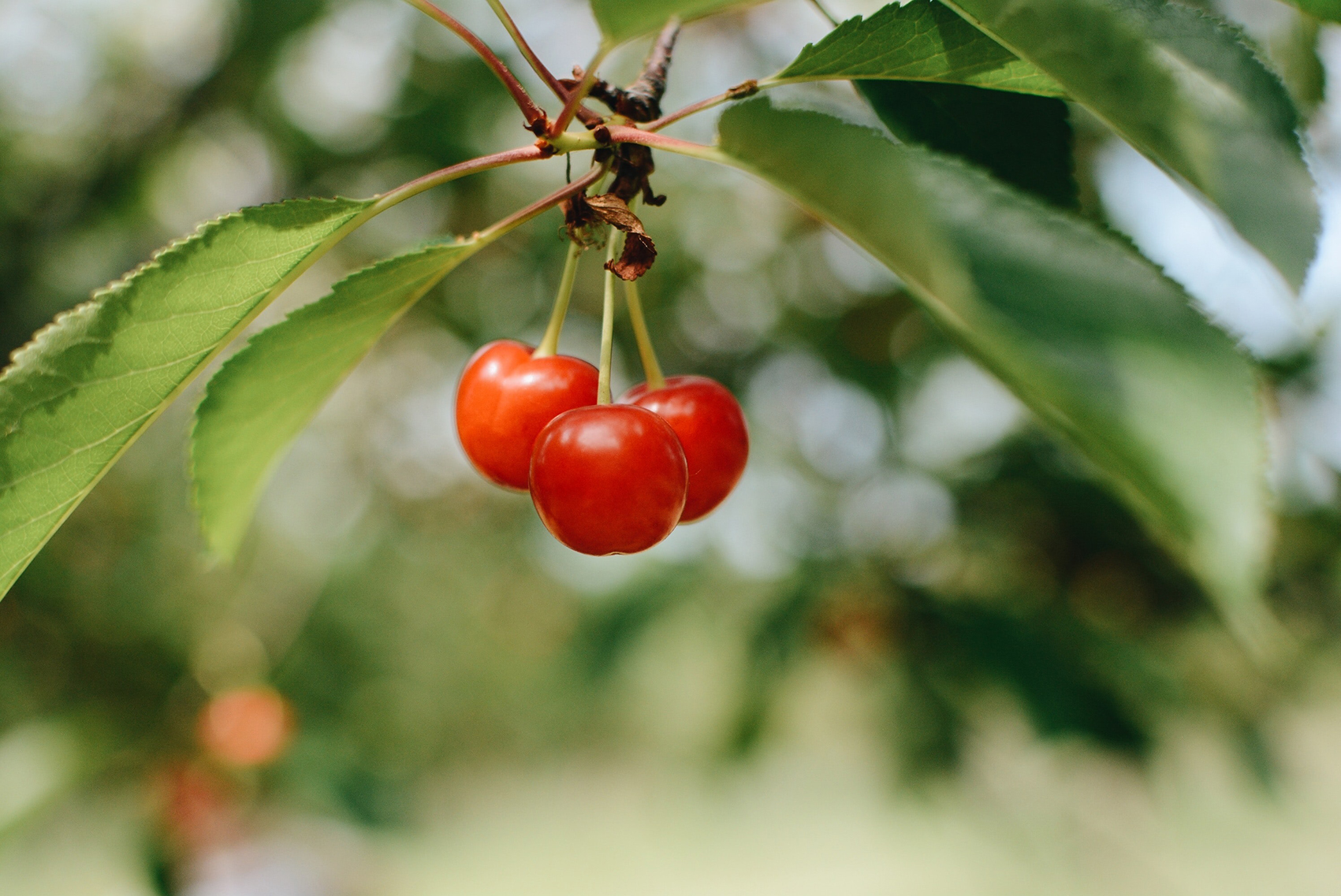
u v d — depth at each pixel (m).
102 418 1.29
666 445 1.38
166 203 5.07
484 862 15.71
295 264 1.29
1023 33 1.02
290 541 6.46
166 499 5.73
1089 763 3.96
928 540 4.23
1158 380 0.77
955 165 0.91
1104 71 1.00
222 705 4.96
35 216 4.58
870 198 0.97
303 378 1.54
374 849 5.20
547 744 18.22
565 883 14.66
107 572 5.30
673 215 5.06
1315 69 1.62
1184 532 0.74
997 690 3.70
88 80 4.85
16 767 4.35
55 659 4.89
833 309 4.66
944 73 1.31
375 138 4.69
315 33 4.34
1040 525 3.88
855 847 14.62
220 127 4.76
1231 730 4.04
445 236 1.45
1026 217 0.87
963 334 1.12
